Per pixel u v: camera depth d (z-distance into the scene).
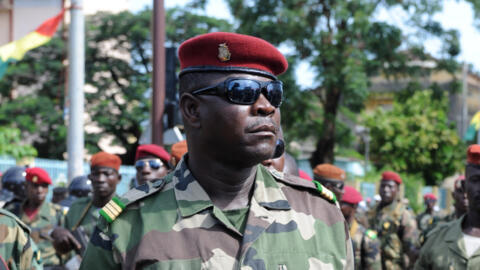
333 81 16.62
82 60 8.83
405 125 26.38
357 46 17.91
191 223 1.79
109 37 25.08
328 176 5.23
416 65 18.50
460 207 6.71
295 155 19.62
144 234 1.78
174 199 1.86
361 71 16.78
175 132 7.22
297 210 1.89
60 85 23.77
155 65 7.29
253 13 17.45
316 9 17.20
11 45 9.27
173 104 7.21
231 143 1.73
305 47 17.00
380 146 26.77
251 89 1.71
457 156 26.41
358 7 16.73
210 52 1.74
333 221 1.93
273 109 1.76
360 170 27.14
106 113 24.42
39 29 9.23
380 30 16.98
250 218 1.80
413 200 22.77
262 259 1.74
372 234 5.48
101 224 1.84
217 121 1.73
